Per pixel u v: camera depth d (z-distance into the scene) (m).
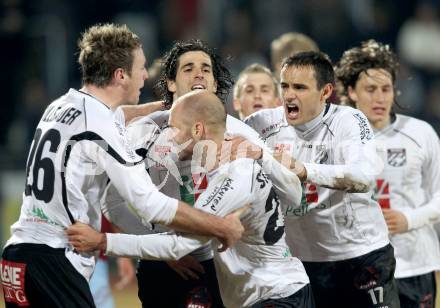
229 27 51.25
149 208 16.70
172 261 19.56
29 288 16.75
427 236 22.62
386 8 53.41
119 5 50.00
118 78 17.69
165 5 51.94
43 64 46.59
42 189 16.84
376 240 19.78
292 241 19.97
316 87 18.89
